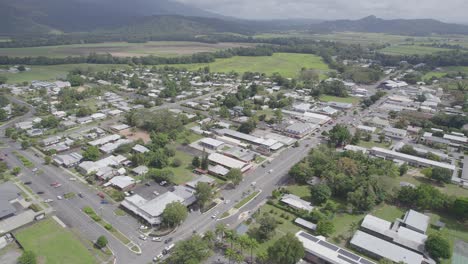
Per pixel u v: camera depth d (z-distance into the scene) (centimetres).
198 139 17688
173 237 9550
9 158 14638
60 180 12850
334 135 16600
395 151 16000
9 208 10244
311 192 11694
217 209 11075
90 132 18125
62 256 8600
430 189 11300
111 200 11556
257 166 14600
